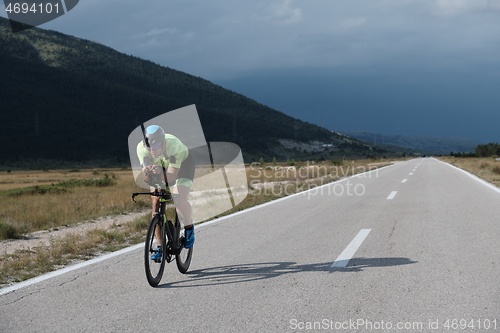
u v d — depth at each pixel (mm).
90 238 7727
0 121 139375
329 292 4223
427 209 10062
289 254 5980
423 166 38969
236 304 3959
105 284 4797
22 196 20297
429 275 4684
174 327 3445
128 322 3592
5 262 6289
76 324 3586
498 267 4906
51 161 115500
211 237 7531
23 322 3670
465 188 14922
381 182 19391
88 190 22016
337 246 6383
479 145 112688
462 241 6383
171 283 4793
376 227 7914
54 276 5230
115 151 135625
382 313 3623
